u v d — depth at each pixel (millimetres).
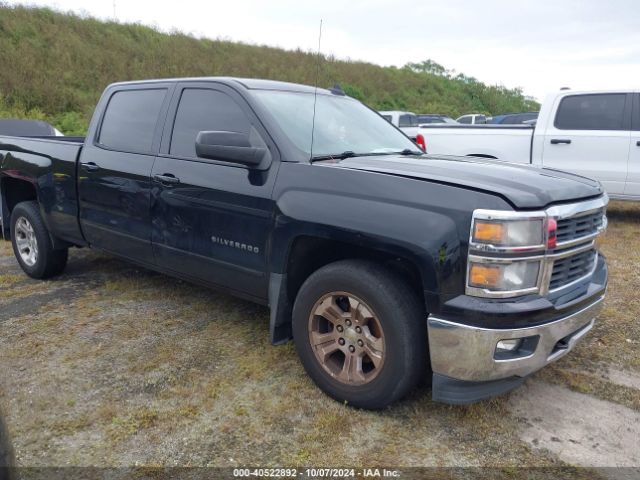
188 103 3963
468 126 8570
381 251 2826
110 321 4191
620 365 3598
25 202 5273
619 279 5340
